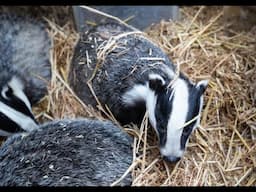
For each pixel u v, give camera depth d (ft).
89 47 2.89
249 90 2.84
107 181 2.47
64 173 2.44
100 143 2.56
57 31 3.23
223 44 3.10
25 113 2.75
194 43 3.09
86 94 2.88
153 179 2.59
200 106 2.47
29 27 3.13
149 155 2.67
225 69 2.94
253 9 3.23
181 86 2.48
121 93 2.74
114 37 2.86
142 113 2.73
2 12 3.13
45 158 2.49
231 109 2.81
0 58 2.96
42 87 3.01
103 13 3.05
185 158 2.66
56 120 2.70
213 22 3.23
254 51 3.04
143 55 2.80
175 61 2.99
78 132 2.59
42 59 3.07
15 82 2.90
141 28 3.30
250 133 2.75
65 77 3.04
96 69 2.81
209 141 2.72
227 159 2.68
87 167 2.47
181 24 3.23
